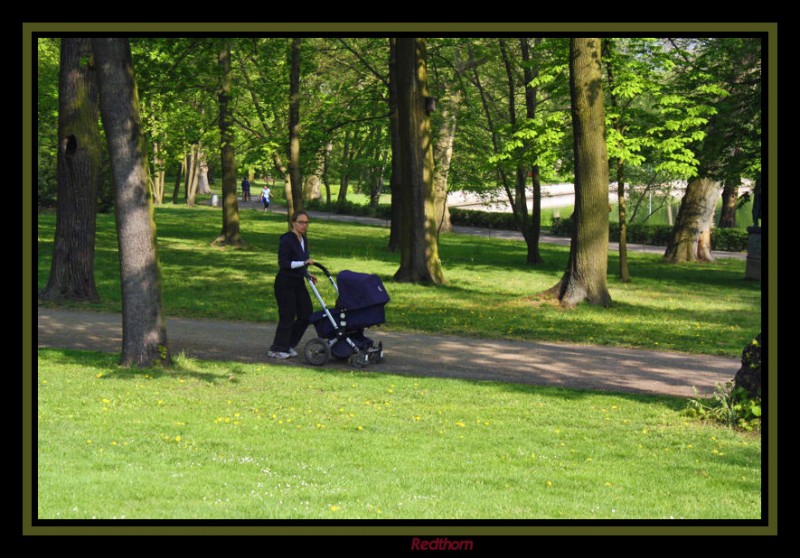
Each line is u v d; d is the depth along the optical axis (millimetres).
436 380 11320
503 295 22531
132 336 11625
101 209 41938
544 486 6945
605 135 22250
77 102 18406
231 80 34438
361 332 12695
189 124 34656
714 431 8945
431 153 24125
